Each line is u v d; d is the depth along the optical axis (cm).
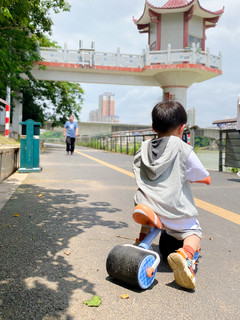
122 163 1110
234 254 266
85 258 242
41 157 1261
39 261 233
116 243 278
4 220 337
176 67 2327
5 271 214
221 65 2505
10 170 691
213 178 772
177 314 171
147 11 2550
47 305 174
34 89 2502
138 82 2478
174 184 203
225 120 864
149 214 197
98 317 165
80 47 2281
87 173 783
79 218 358
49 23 1270
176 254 190
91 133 5559
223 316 171
